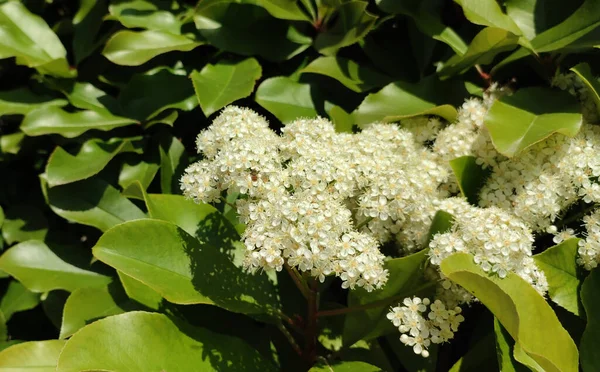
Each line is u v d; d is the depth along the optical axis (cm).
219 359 28
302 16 37
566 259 29
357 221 31
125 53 36
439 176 31
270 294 33
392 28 41
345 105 39
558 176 30
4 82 44
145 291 31
